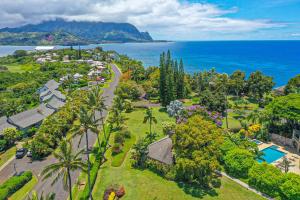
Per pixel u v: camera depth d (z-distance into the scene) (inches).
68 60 7465.6
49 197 1249.4
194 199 1469.0
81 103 2901.1
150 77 4584.2
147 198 1483.8
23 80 4881.9
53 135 2212.1
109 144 2241.6
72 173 1786.4
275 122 2380.7
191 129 1633.9
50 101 3277.6
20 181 1647.4
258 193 1520.7
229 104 3368.6
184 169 1552.7
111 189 1513.3
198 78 4143.7
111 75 5580.7
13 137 2303.2
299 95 2292.1
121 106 2588.6
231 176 1717.5
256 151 1958.7
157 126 2659.9
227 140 1962.4
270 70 7411.4
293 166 1839.3
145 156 1851.6
